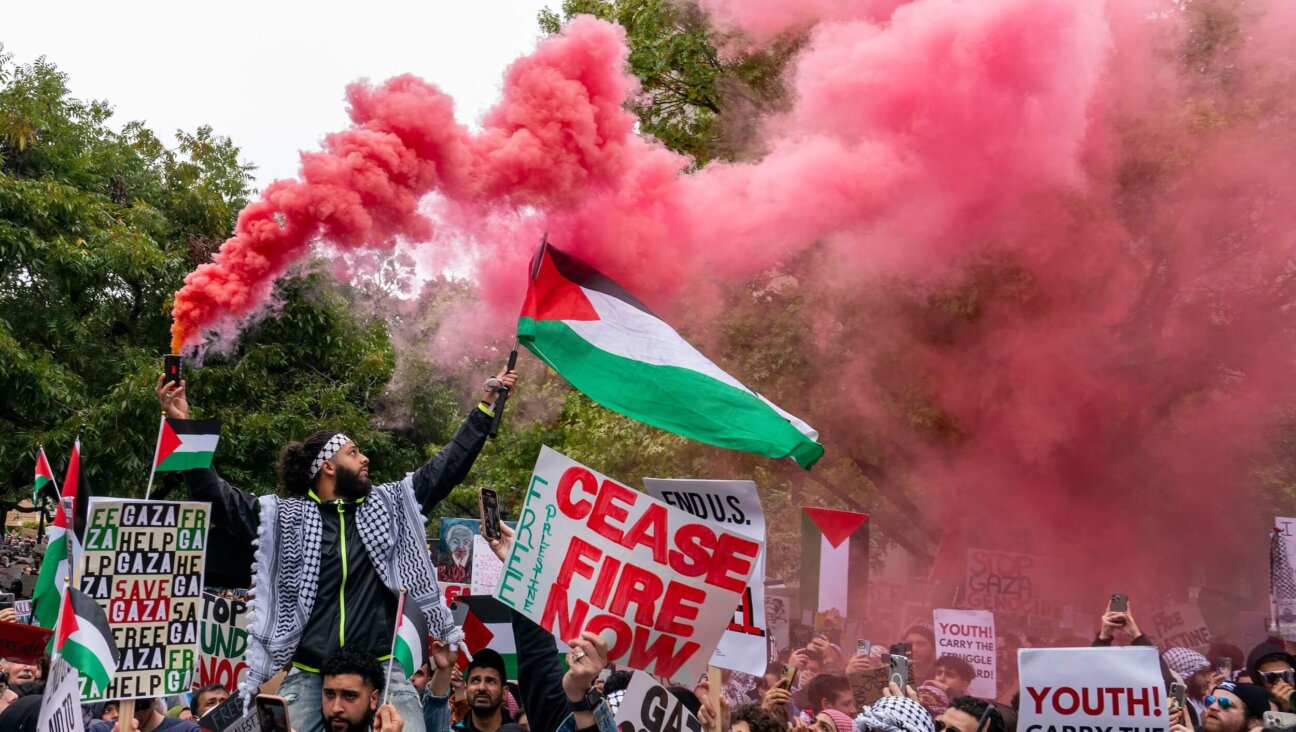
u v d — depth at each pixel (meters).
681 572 5.96
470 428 6.44
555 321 7.67
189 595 6.18
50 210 21.42
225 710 5.77
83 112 24.19
